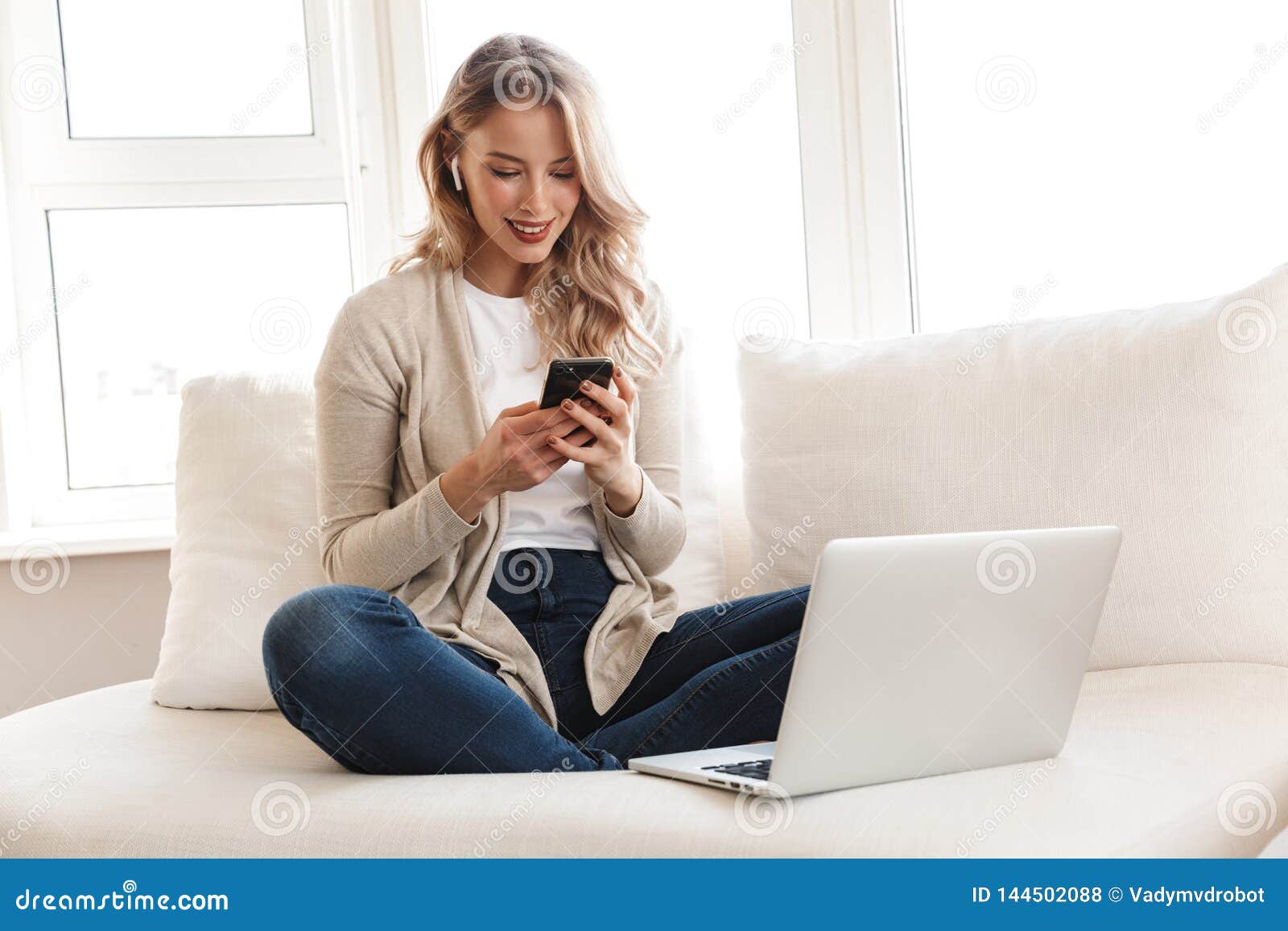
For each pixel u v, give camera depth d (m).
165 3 2.14
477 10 2.08
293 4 2.13
